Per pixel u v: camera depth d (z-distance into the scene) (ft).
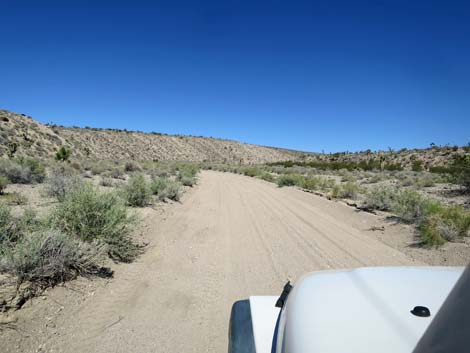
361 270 8.75
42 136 214.69
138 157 380.99
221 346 13.10
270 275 20.89
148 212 38.04
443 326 4.20
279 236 31.22
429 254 24.99
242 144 610.65
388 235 31.40
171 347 12.96
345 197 58.65
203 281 19.71
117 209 23.86
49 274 16.62
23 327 13.30
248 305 9.15
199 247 26.86
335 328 6.18
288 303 7.65
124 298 16.90
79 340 13.12
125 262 22.03
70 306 15.38
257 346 7.14
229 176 141.59
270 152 630.33
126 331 13.96
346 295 7.32
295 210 46.91
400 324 6.19
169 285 18.89
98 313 15.20
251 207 49.03
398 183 91.91
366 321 6.33
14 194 39.09
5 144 159.74
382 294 7.25
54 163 94.58
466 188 61.11
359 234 32.45
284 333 6.64
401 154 256.11
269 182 110.22
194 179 89.20
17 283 15.99
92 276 18.72
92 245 20.54
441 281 7.93
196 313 15.76
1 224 20.79
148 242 27.20
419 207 36.01
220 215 41.65
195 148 508.94
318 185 85.15
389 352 5.54
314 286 7.94
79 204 22.54
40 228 20.65
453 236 28.07
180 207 45.83
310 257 24.64
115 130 442.91
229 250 26.30
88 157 226.58
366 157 280.92
